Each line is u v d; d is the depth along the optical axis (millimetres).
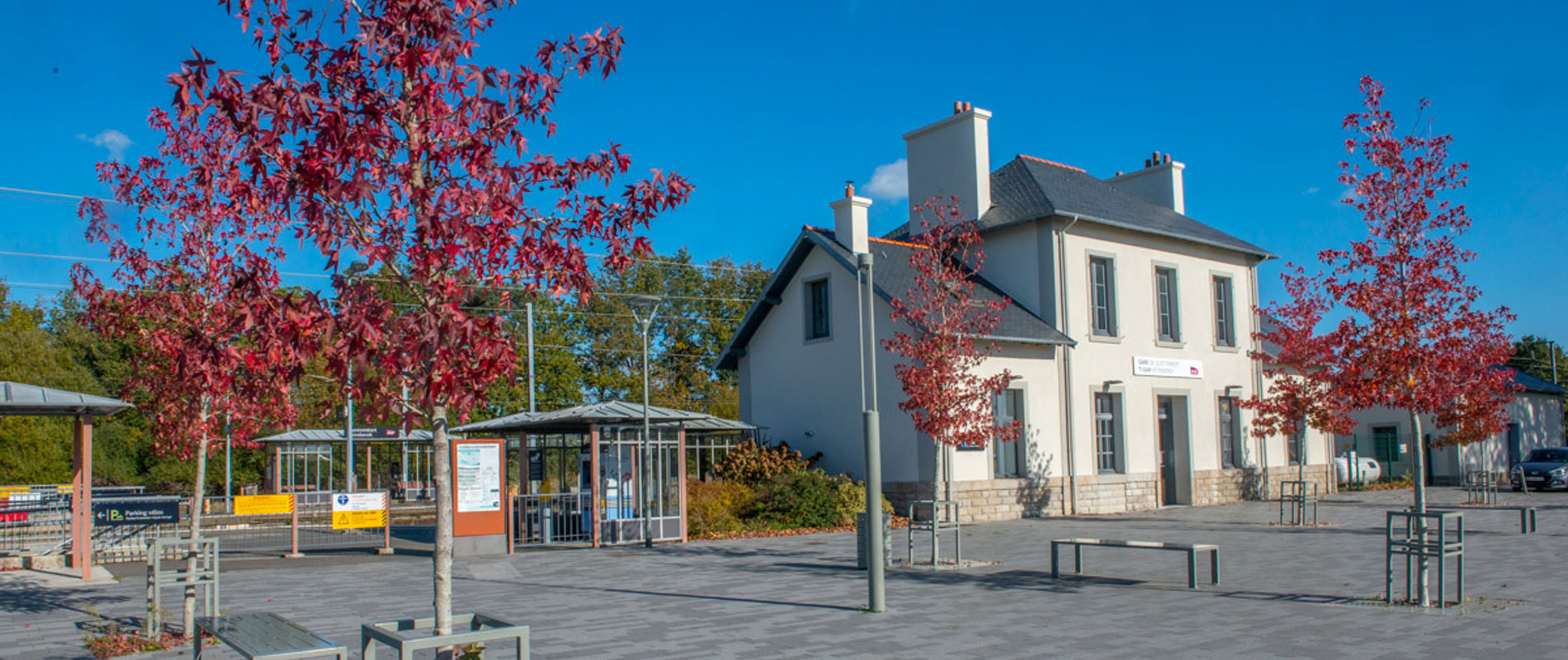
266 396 9547
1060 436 24703
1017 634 9836
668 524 19766
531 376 32094
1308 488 30797
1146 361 26844
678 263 53281
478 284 6535
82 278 11445
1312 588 12430
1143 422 26609
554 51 7004
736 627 10438
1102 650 9062
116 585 14344
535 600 12531
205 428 11766
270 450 38406
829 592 12727
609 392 47219
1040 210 24859
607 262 7270
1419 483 11734
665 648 9391
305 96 5902
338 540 21453
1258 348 30016
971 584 13273
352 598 12836
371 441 32156
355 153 5992
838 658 8906
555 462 28312
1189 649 9023
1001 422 23656
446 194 5984
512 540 18219
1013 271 25641
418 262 5980
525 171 6699
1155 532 20188
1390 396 12219
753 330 27141
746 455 23891
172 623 10992
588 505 20469
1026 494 23844
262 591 13633
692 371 53312
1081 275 25531
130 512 17578
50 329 48219
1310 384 20234
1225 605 11336
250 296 6227
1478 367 12828
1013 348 23859
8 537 17719
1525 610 10633
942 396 17969
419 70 6258
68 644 9867
